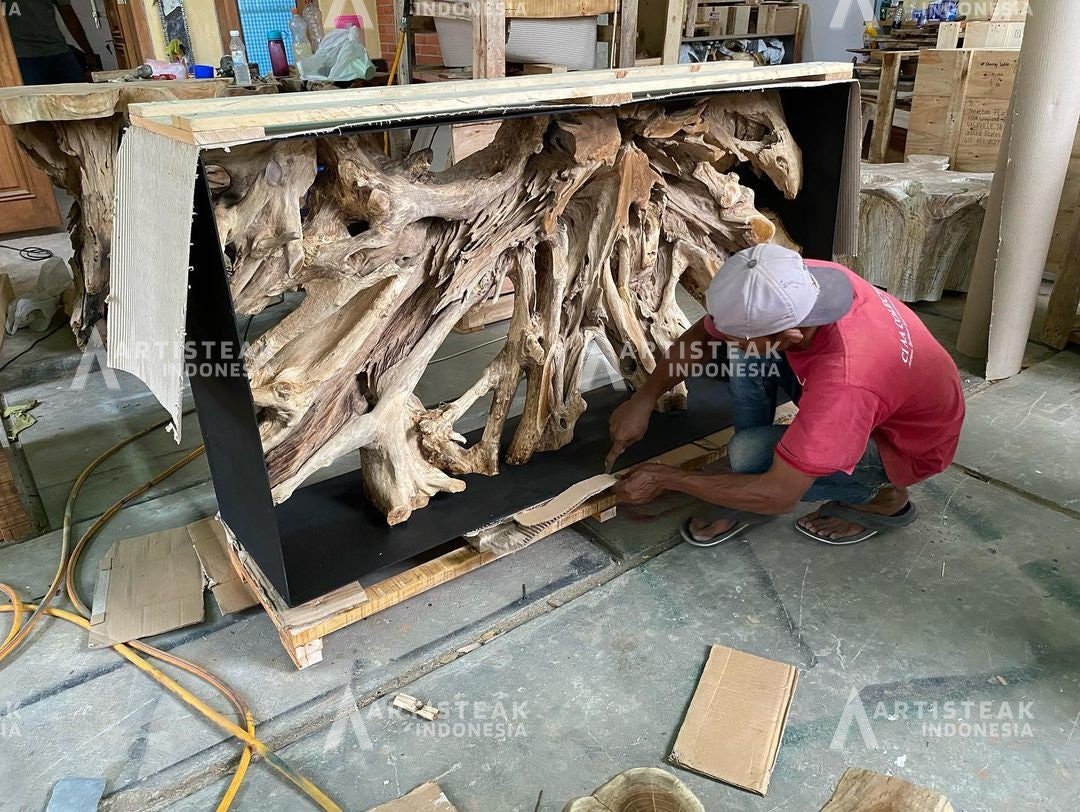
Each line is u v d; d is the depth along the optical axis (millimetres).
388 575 1497
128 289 1196
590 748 1249
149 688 1369
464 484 1652
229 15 4527
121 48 4855
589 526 1777
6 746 1255
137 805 1162
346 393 1468
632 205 1665
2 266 3555
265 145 1123
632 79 1540
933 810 1100
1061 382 2400
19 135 2398
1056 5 1985
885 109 3777
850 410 1284
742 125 1767
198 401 1478
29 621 1505
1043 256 2260
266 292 1218
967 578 1602
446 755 1239
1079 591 1560
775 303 1233
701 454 1842
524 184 1474
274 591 1411
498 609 1534
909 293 2980
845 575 1617
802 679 1365
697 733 1250
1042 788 1172
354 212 1270
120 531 1794
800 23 5023
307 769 1217
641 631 1478
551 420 1798
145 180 1105
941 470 1596
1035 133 2104
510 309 3057
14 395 2465
